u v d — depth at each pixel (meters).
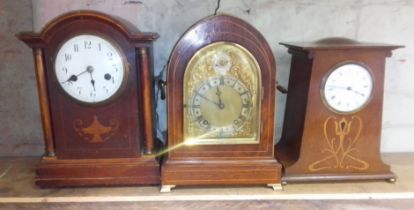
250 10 1.26
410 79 1.34
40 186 1.06
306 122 1.06
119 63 0.99
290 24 1.28
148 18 1.25
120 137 1.05
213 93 1.02
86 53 0.97
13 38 1.26
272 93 1.01
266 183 1.07
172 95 1.00
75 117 1.02
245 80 1.01
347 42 1.15
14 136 1.35
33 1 1.20
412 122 1.38
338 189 1.08
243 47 0.97
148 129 1.06
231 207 0.99
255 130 1.04
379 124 1.07
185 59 0.97
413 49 1.32
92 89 1.00
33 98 1.31
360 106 1.05
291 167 1.08
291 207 1.00
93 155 1.06
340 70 1.02
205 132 1.04
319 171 1.09
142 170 1.06
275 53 1.30
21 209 0.97
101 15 0.94
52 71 0.98
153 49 1.22
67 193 1.05
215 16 0.95
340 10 1.27
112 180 1.06
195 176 1.05
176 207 0.99
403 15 1.29
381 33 1.30
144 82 1.01
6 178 1.15
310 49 0.99
